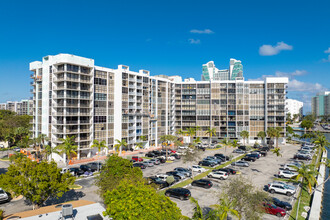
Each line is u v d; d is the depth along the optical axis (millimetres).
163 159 68312
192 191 43875
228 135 111438
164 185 45375
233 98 111562
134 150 90375
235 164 65188
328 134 176875
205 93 114625
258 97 110938
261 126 110750
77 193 42688
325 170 65500
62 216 25828
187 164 66062
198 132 114188
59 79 69438
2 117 127875
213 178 52812
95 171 58375
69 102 70438
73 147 55344
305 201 40906
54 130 71375
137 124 93625
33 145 82875
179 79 125875
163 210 22688
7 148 87562
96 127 77750
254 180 51781
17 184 30297
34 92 81438
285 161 72312
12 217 26719
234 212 23031
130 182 30516
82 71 73750
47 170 31531
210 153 85625
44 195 31406
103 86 80062
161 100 106375
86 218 27078
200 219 23375
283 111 107500
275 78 107938
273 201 37562
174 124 116500
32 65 81250
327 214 37656
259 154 78688
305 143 111812
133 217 20703
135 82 90375
